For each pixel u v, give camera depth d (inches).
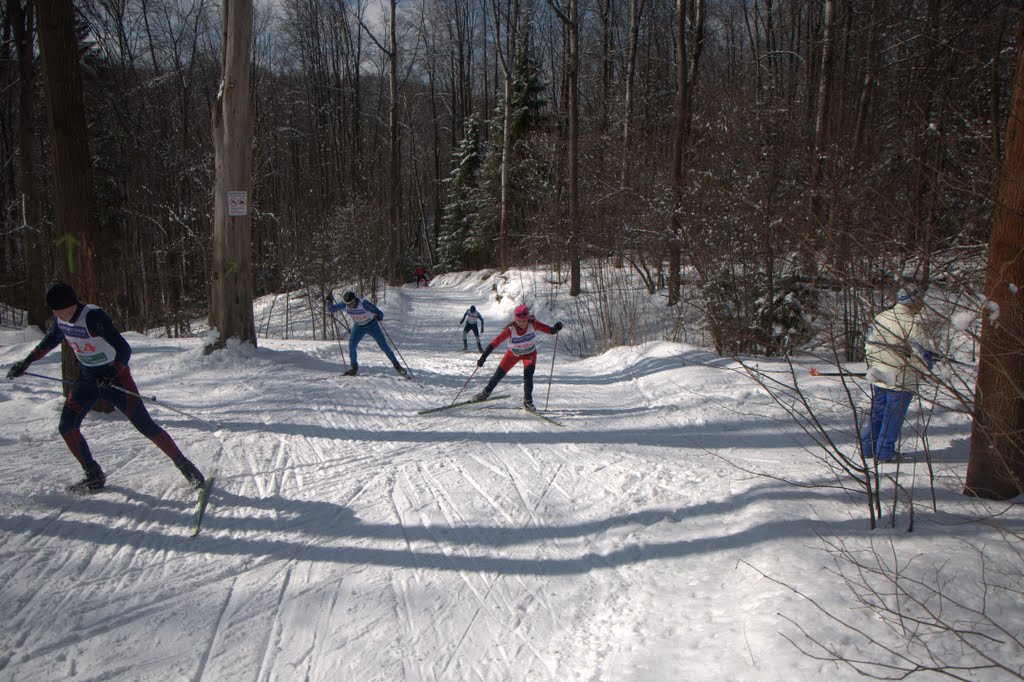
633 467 220.7
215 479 196.9
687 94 651.5
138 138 816.3
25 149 581.6
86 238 259.0
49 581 135.6
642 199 613.3
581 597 141.0
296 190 1219.9
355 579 145.6
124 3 828.0
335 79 1470.2
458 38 1656.0
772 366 340.8
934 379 141.8
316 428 256.1
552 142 997.8
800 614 114.9
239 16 336.8
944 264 154.6
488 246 1477.6
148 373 329.4
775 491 182.1
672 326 545.3
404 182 2180.1
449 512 182.4
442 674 115.5
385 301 946.7
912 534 141.3
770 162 429.1
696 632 120.6
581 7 1049.5
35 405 252.1
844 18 551.2
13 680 106.3
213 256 361.4
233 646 120.2
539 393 338.3
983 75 309.9
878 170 308.3
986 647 100.6
